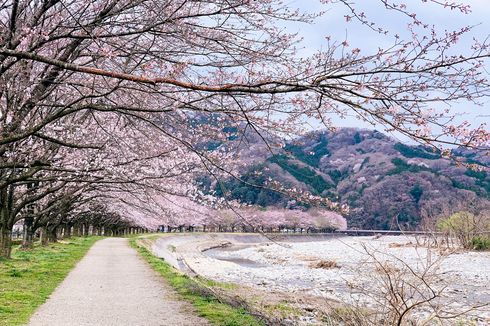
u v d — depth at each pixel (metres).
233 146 8.80
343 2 5.94
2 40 8.85
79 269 19.56
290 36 8.54
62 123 13.09
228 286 20.22
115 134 12.03
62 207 26.56
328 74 5.74
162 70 8.50
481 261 32.75
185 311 11.29
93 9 9.25
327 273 29.62
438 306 8.23
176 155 13.31
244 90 5.66
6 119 10.97
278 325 11.46
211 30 8.80
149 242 44.88
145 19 8.74
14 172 13.77
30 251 26.03
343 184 108.62
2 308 10.59
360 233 94.31
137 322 9.96
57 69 9.52
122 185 14.82
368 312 8.51
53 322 9.64
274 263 41.06
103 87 8.84
